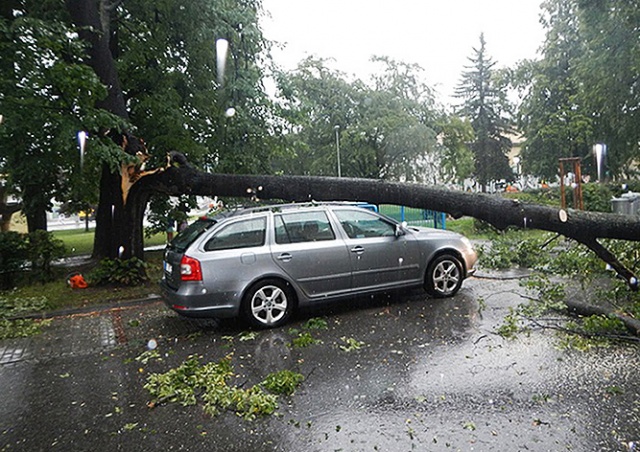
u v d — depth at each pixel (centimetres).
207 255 555
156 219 1495
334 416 344
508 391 370
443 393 372
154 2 1022
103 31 856
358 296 635
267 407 357
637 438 295
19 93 736
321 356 471
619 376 388
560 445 291
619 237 599
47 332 621
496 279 828
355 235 641
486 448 291
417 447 296
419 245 669
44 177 1127
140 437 331
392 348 483
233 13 934
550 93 3169
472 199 663
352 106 2869
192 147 1144
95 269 888
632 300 607
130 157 776
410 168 2833
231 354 493
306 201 749
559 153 3164
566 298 636
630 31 1806
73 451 317
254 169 1205
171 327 618
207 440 321
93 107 810
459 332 524
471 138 3009
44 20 812
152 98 1079
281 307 586
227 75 1019
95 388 426
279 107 1170
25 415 377
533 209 623
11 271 923
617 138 2452
